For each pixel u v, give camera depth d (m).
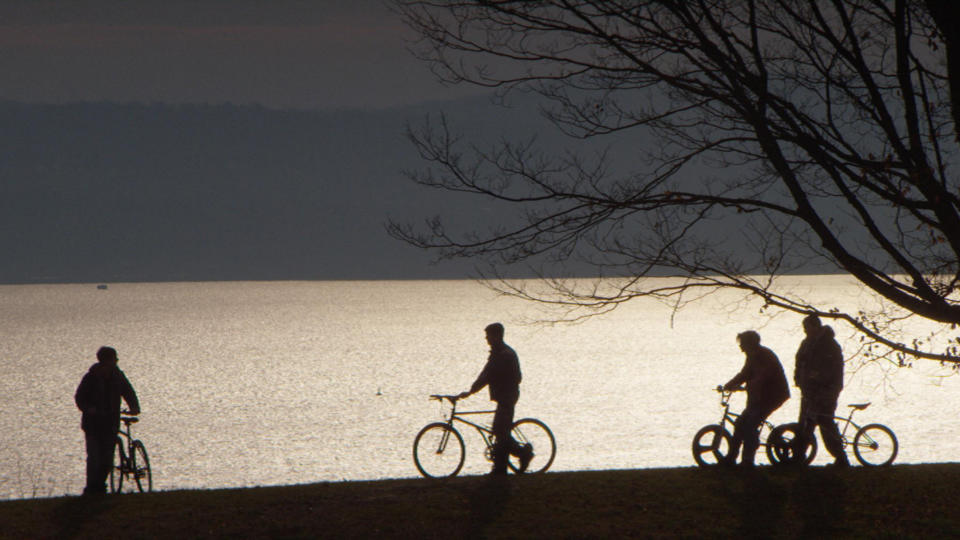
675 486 42.50
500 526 36.22
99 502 41.75
